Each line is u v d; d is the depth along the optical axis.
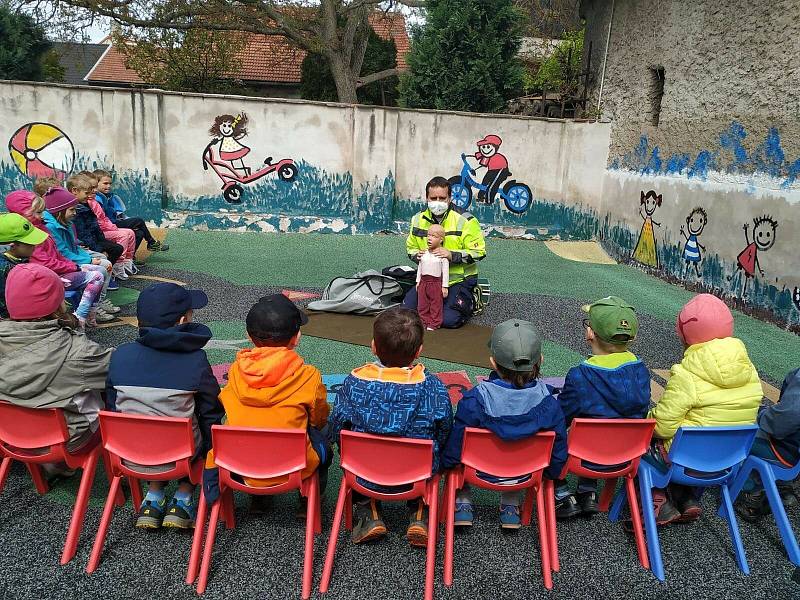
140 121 9.33
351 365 4.52
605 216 9.80
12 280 2.54
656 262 8.21
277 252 8.52
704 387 2.63
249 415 2.41
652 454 2.74
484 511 2.93
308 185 10.01
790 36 5.85
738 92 6.62
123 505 2.84
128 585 2.36
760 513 2.92
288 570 2.47
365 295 5.77
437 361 4.72
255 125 9.70
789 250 5.88
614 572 2.55
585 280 7.82
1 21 15.48
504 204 10.34
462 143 10.09
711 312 2.71
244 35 18.69
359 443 2.33
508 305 6.44
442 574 2.48
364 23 17.69
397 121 9.84
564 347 5.18
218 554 2.54
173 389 2.46
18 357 2.48
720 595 2.45
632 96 9.00
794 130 5.81
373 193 9.99
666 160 8.02
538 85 14.34
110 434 2.41
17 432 2.54
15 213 4.20
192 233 9.47
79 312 4.73
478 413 2.44
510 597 2.38
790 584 2.52
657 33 8.24
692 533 2.84
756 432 2.58
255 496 2.81
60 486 2.98
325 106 9.73
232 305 5.95
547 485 2.59
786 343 5.58
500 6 12.26
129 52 18.27
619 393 2.59
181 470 2.45
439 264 5.39
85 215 5.85
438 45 12.24
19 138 9.22
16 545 2.56
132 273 6.91
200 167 9.76
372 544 2.64
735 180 6.67
